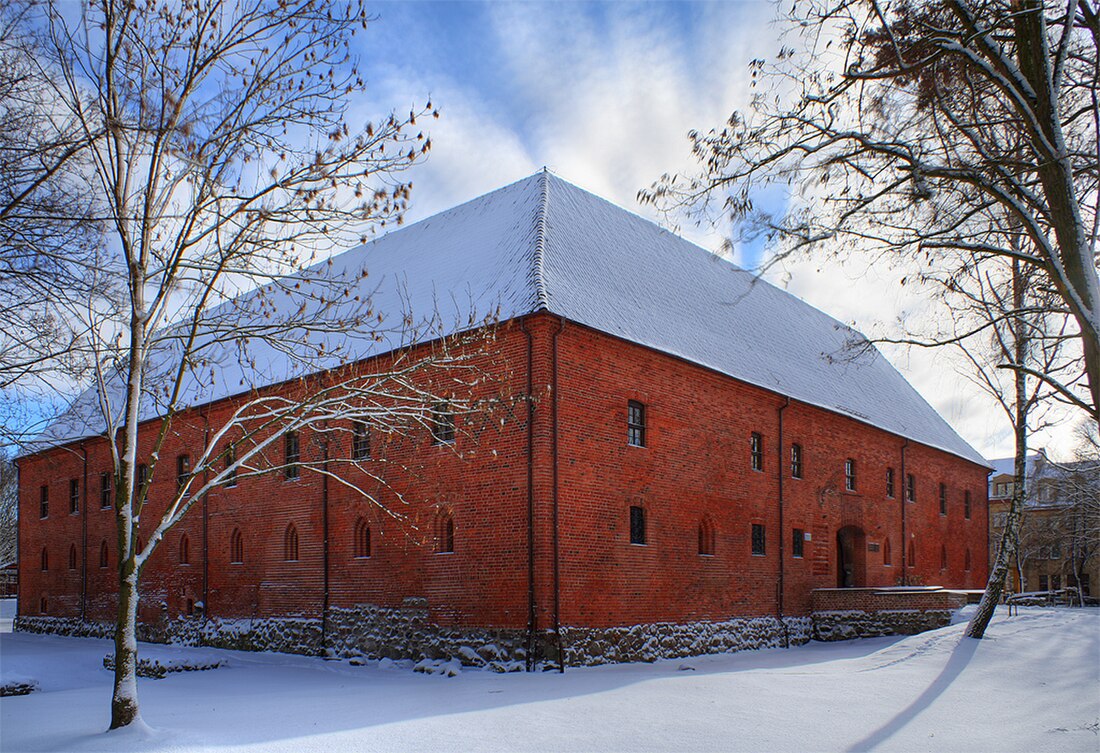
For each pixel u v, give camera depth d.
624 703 13.90
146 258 12.37
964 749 11.12
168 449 31.02
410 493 21.98
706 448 24.22
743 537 25.25
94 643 31.22
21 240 10.76
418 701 14.51
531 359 19.80
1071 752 10.91
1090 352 8.58
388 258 29.72
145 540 31.75
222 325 13.70
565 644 18.77
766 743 11.31
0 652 27.38
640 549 21.36
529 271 21.50
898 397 40.00
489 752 10.52
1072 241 8.78
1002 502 67.69
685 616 22.53
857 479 31.73
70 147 11.19
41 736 11.76
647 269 26.98
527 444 19.47
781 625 26.22
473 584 20.09
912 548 35.31
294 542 25.58
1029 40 9.08
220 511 28.33
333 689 16.92
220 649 26.72
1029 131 9.02
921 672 18.17
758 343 29.75
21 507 40.62
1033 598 50.81
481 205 28.17
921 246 10.19
